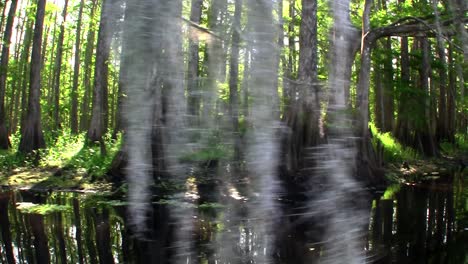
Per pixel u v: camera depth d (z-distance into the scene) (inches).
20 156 561.3
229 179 67.7
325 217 64.9
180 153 67.2
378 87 764.0
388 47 637.9
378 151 555.8
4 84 705.0
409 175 536.4
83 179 433.7
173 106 66.9
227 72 65.7
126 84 66.9
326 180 65.2
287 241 111.9
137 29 65.9
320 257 65.2
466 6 91.5
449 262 204.4
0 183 444.5
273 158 64.2
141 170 69.5
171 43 66.7
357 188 66.3
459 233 257.9
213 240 76.2
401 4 498.3
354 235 64.6
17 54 972.6
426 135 734.5
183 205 80.6
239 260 68.1
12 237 249.3
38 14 605.9
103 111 654.5
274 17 65.4
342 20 65.7
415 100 605.3
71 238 243.6
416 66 628.7
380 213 307.1
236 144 65.1
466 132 1088.8
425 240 240.2
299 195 106.7
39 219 294.4
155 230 116.4
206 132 66.1
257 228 66.4
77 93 948.0
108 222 280.7
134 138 68.0
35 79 594.9
